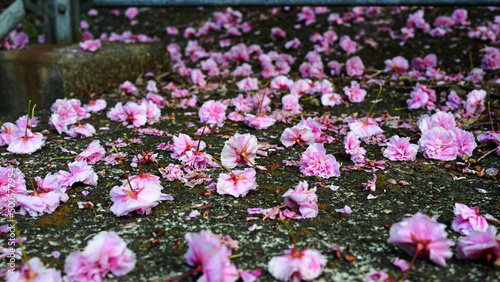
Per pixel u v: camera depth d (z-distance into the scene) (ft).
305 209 4.58
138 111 7.72
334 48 12.67
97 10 18.06
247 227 4.46
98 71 10.02
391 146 6.25
